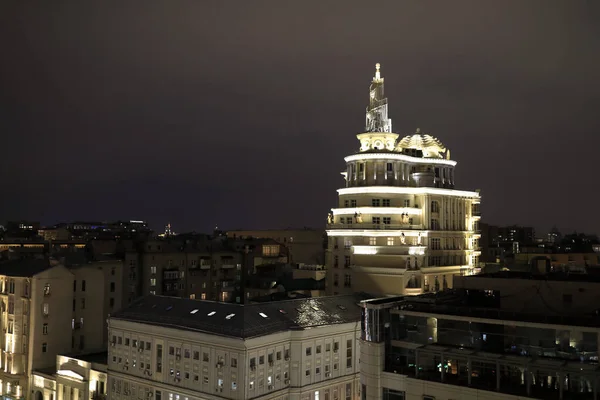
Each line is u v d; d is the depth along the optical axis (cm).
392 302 6209
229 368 7950
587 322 5178
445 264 12669
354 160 12588
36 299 11138
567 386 4928
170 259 15388
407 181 12650
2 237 19512
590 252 19638
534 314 5481
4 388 11450
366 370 6053
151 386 8938
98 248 14762
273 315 8775
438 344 5809
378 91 13138
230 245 17850
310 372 8694
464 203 13700
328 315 9344
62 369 10694
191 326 8538
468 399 5309
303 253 19762
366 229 11875
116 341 9631
